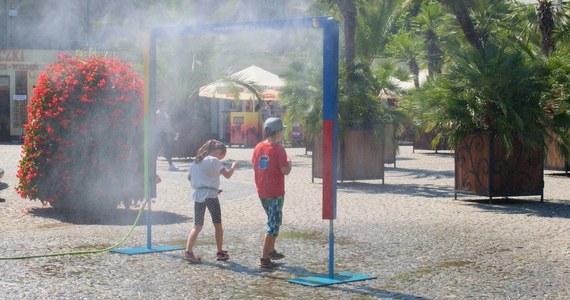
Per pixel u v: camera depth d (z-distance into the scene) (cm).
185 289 712
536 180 1444
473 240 1002
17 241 961
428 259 872
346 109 1769
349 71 1852
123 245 945
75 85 1219
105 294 688
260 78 3116
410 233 1057
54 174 1223
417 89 1548
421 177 1981
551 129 1441
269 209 820
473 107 1419
